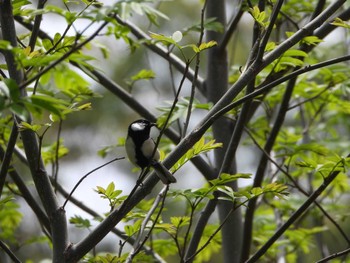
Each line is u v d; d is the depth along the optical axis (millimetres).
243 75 7109
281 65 8641
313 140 12953
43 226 9219
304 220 13328
